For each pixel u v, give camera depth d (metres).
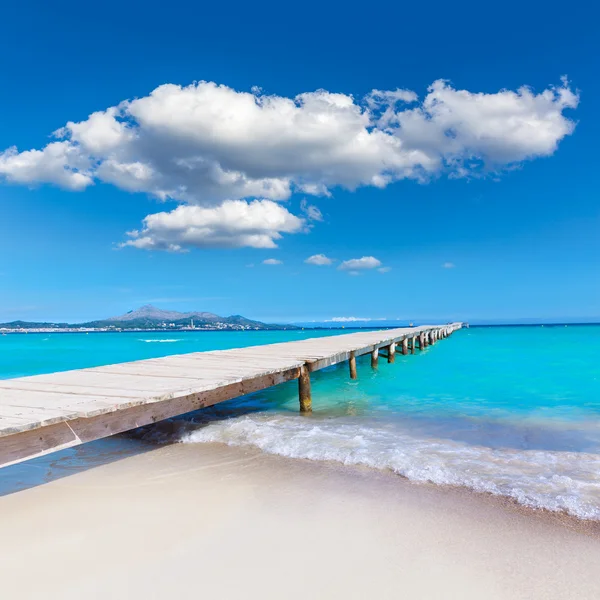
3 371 18.09
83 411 4.10
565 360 18.75
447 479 4.48
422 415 8.05
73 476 4.79
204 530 3.46
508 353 22.56
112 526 3.55
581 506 3.82
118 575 2.84
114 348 33.19
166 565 2.95
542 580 2.74
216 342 44.00
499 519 3.59
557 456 5.38
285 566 2.92
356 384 12.20
